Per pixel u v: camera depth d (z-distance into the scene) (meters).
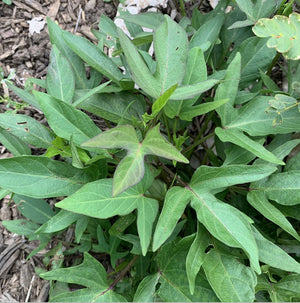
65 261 0.48
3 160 0.33
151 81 0.34
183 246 0.35
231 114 0.39
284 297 0.35
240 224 0.32
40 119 0.54
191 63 0.39
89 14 0.60
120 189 0.27
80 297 0.36
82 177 0.37
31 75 0.57
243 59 0.45
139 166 0.29
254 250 0.30
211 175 0.35
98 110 0.41
